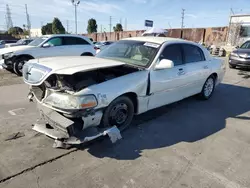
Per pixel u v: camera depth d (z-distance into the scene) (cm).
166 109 467
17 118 388
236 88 683
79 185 229
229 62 1064
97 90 284
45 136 326
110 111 311
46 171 249
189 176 251
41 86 306
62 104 267
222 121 415
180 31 2508
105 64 311
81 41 958
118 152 294
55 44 876
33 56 812
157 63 370
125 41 442
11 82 680
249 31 2022
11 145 298
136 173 252
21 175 240
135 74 340
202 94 527
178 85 423
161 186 233
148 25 1872
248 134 365
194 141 333
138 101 349
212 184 239
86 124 281
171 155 292
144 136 341
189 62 455
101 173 250
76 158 276
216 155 297
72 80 288
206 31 2322
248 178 253
